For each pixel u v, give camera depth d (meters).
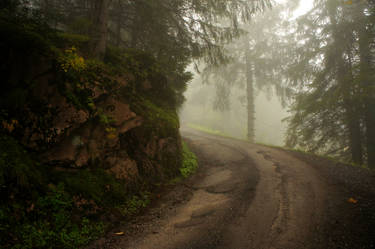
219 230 4.14
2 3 5.46
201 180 7.23
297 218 4.38
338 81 13.03
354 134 12.88
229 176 7.37
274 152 10.94
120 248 3.63
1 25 4.54
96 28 6.83
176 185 6.68
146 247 3.67
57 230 3.59
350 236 3.70
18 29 4.71
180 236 3.98
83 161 4.86
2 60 4.43
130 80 7.10
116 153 5.66
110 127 5.68
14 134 4.11
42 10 7.52
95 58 6.34
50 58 4.96
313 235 3.80
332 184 6.12
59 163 4.50
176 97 10.22
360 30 11.77
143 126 6.72
